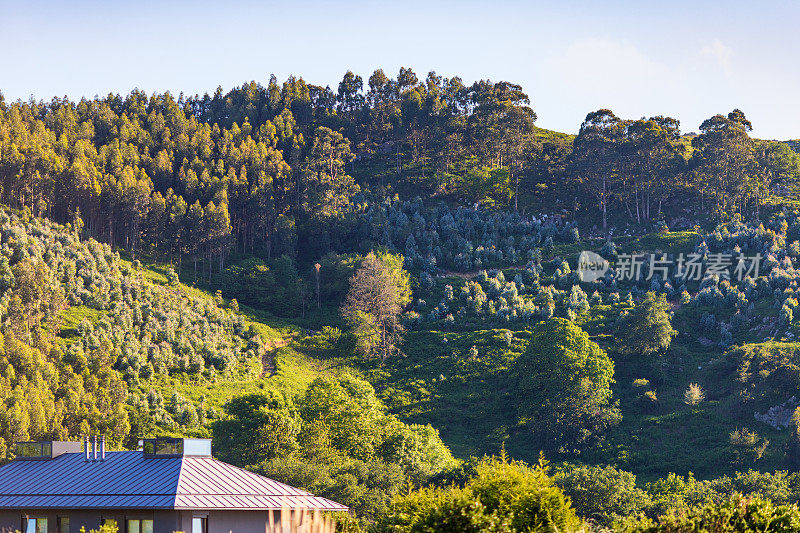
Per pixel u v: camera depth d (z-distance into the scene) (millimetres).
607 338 132875
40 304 115125
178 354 119688
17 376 94312
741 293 138625
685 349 127938
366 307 145750
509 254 168875
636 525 26984
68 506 44594
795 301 130125
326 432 94750
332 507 48750
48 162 164500
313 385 101812
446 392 122438
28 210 156000
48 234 141375
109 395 98875
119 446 89812
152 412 100438
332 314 157125
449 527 25656
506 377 123438
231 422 92188
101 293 127562
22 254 125938
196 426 101500
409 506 27859
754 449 96688
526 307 143250
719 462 96750
